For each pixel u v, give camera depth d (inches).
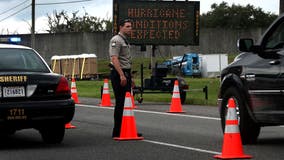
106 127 630.5
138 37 1107.3
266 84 450.6
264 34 470.3
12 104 446.9
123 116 519.2
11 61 475.2
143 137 533.3
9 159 414.9
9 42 562.9
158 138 529.7
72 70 2751.0
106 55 3442.4
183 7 1129.4
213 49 3508.9
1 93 447.8
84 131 592.4
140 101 1033.5
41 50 3405.5
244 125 474.0
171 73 1804.9
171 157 418.6
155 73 1057.5
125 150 454.3
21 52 487.8
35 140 524.1
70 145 485.4
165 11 1119.6
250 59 478.6
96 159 412.5
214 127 625.3
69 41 3442.4
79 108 901.2
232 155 402.0
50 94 462.6
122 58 516.1
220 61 2657.5
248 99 469.1
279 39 460.4
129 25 516.4
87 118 737.6
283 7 1075.3
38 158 418.0
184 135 553.3
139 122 685.3
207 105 976.9
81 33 3444.9
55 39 3432.6
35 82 458.3
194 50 3462.1
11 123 448.8
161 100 1106.7
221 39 3523.6
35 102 454.6
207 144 486.9
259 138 526.3
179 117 746.8
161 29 1119.0
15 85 452.1
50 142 496.1
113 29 1089.4
